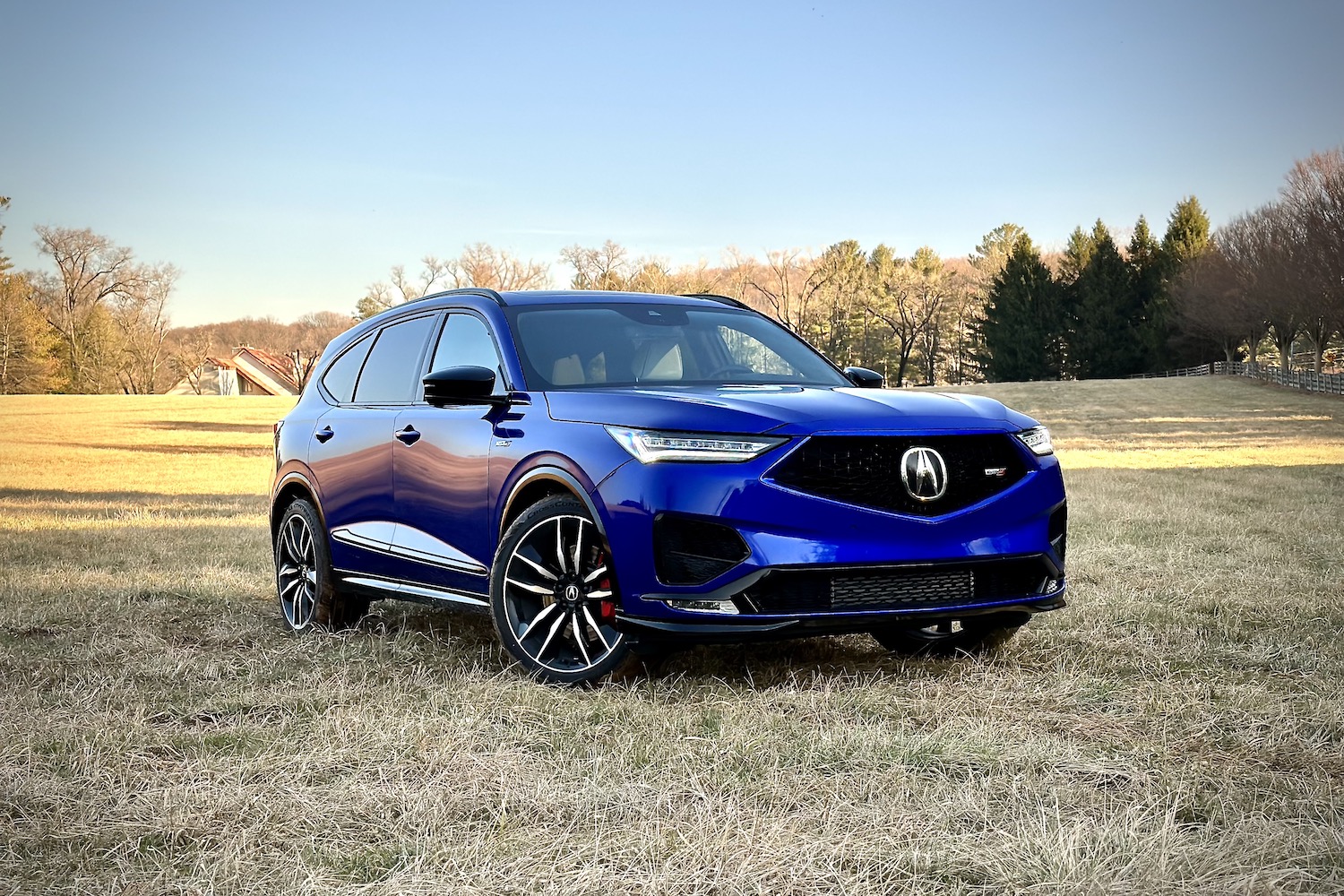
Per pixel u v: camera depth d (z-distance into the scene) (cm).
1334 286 5812
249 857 278
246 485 2300
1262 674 459
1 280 8056
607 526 428
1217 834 284
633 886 257
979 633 488
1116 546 849
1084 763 338
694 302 578
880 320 9988
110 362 8262
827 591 414
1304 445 2825
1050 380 8369
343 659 511
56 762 361
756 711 398
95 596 707
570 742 372
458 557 503
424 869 268
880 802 307
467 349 532
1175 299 7738
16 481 2392
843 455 419
